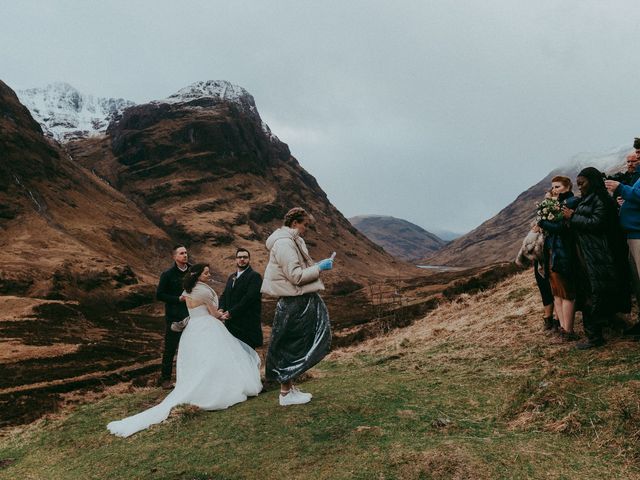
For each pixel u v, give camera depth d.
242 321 7.85
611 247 5.53
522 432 4.25
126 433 6.04
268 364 5.78
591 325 5.75
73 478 4.91
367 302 113.75
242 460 4.45
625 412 4.02
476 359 6.77
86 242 133.62
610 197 5.52
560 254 6.16
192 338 6.77
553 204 6.05
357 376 7.26
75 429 6.95
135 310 97.25
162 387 8.86
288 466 4.16
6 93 180.25
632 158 6.39
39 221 127.69
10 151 151.25
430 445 4.08
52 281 90.75
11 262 96.50
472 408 4.95
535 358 6.04
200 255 170.50
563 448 3.83
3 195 131.25
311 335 5.60
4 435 8.13
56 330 63.25
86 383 34.88
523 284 11.64
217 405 6.27
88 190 172.38
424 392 5.62
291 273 5.41
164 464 4.70
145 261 146.38
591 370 5.05
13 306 72.44
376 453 4.09
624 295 5.54
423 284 144.12
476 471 3.57
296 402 5.74
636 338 5.64
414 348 8.98
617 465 3.51
